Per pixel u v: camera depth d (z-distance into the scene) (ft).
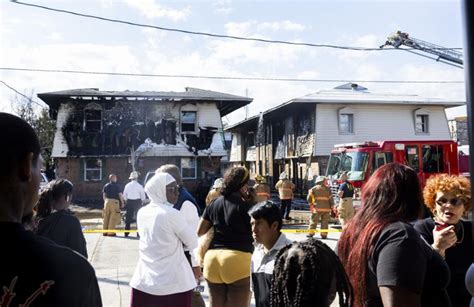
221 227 12.48
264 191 33.76
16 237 4.25
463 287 8.77
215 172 86.69
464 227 9.14
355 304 6.47
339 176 50.83
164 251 11.37
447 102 90.79
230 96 87.35
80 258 4.53
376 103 87.81
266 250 9.37
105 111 82.69
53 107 86.48
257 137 120.26
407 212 6.76
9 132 4.44
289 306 5.38
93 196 81.82
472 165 3.98
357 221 7.03
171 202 11.94
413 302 5.81
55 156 80.43
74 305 4.27
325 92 95.55
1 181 4.32
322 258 5.54
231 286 12.23
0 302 3.99
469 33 4.04
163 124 84.89
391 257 5.98
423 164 48.34
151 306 11.34
